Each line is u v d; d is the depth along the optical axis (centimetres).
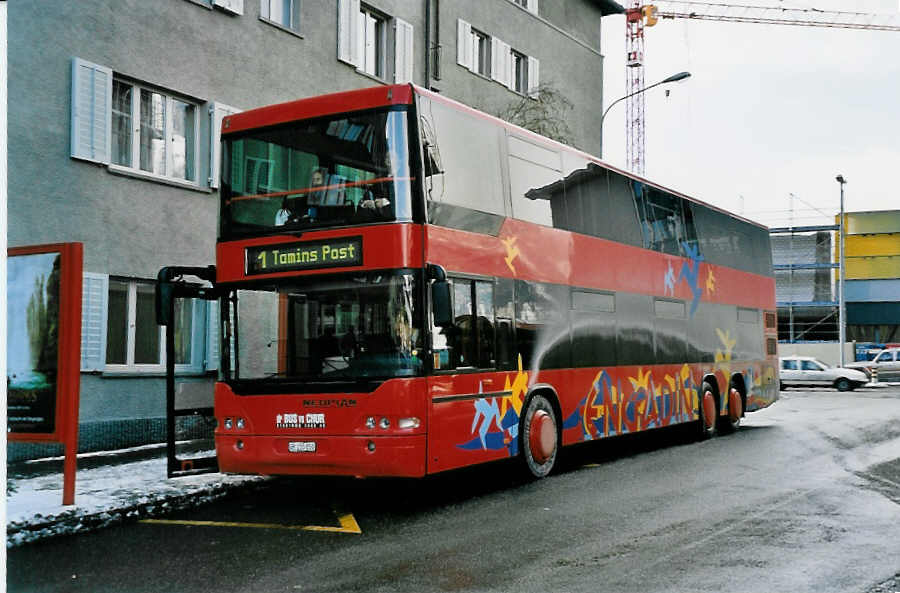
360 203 952
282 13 1855
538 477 1162
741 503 965
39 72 1362
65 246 902
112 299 1477
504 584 628
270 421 966
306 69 1880
